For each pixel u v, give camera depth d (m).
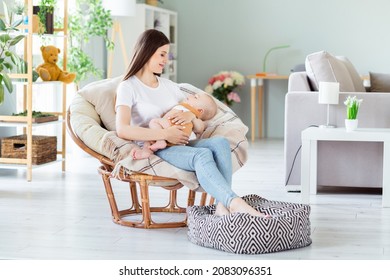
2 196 4.84
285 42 9.18
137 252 3.37
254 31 9.26
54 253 3.34
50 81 5.78
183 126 3.81
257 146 8.19
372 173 5.07
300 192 5.16
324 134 4.66
